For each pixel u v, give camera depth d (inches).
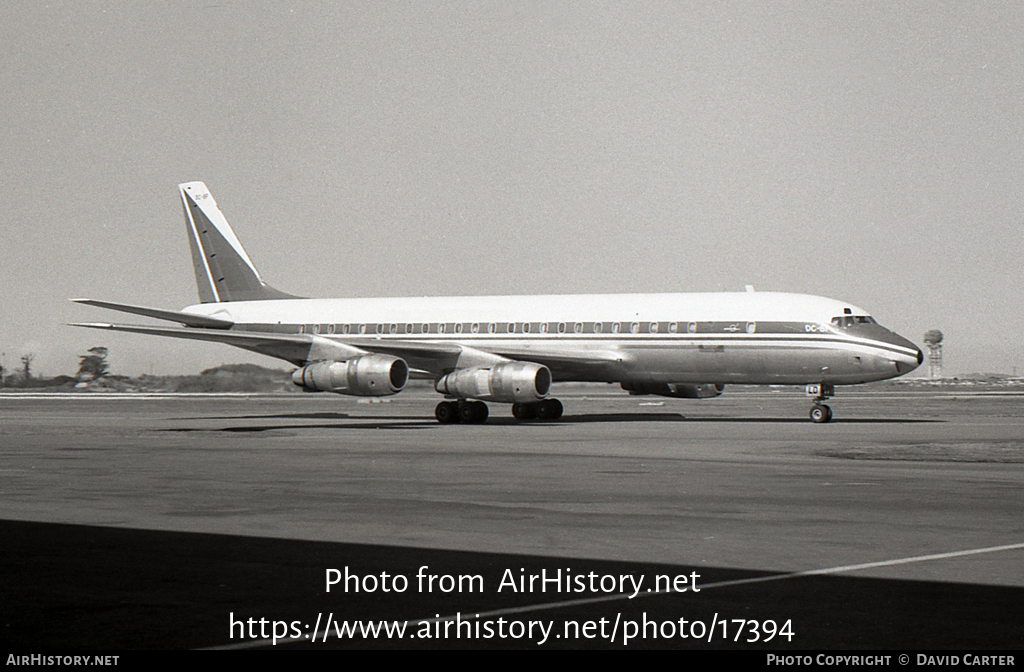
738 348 5708.7
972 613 1299.2
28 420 6742.1
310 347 6018.7
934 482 2723.9
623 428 5374.0
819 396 5802.2
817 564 1610.5
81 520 2105.1
